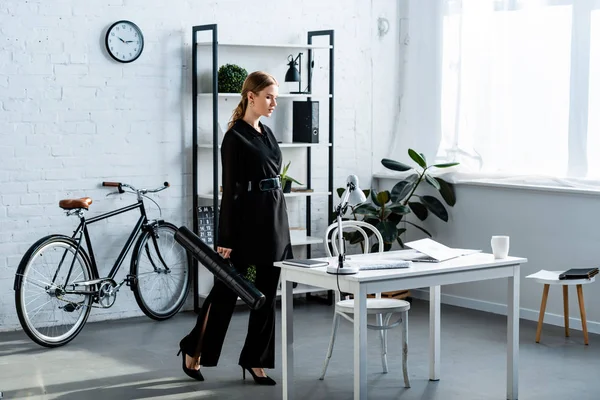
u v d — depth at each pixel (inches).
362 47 288.2
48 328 233.3
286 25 271.9
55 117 235.1
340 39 283.9
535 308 245.1
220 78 251.8
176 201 255.4
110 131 243.3
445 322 243.0
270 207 175.3
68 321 237.6
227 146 172.6
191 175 257.1
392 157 295.7
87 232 228.7
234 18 261.7
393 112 295.7
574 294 234.2
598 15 234.1
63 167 237.1
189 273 256.1
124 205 246.2
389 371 192.2
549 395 174.6
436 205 267.7
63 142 236.7
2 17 226.8
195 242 173.6
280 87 271.3
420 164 265.0
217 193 245.4
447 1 277.1
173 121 252.8
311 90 279.4
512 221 250.1
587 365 197.6
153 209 251.9
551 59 245.6
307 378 185.9
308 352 208.2
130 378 186.5
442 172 272.2
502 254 169.9
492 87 261.7
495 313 255.8
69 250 222.4
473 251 179.9
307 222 279.6
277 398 171.6
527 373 190.7
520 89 253.8
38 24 231.3
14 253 231.6
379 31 290.7
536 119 250.2
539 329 219.5
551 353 208.1
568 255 236.2
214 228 247.1
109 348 213.0
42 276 231.9
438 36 280.4
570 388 179.5
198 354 182.4
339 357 203.3
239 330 231.8
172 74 251.8
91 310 243.9
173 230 249.4
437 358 184.4
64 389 178.4
